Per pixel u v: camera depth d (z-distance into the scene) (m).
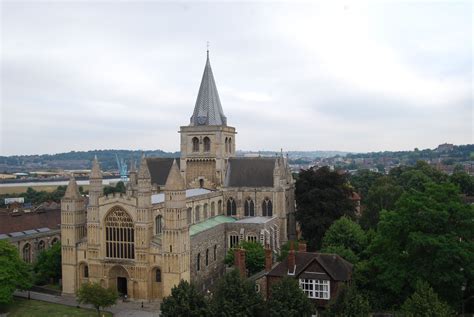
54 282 126.56
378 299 89.50
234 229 133.50
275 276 91.88
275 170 147.62
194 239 114.88
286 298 72.38
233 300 72.81
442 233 85.62
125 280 113.38
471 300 88.62
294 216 159.62
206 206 140.25
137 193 110.00
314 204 144.62
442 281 82.56
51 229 151.38
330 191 143.88
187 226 108.88
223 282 76.06
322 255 92.25
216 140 153.50
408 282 86.44
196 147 157.12
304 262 92.12
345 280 87.62
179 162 159.62
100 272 113.12
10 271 102.69
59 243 130.88
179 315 74.94
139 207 108.94
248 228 132.38
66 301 110.88
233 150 165.00
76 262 115.75
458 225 87.31
